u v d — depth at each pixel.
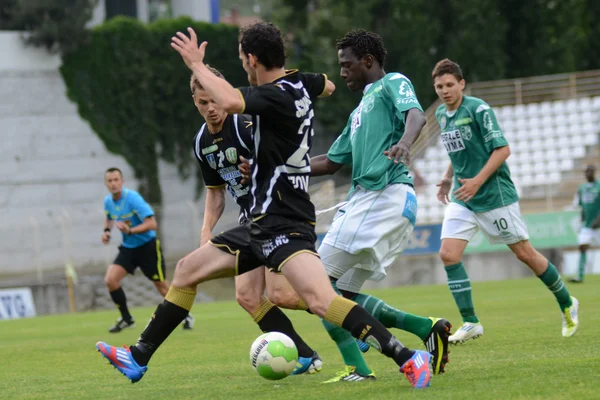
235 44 93.56
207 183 18.91
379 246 17.16
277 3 110.06
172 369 20.66
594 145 84.44
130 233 34.91
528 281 58.44
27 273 76.94
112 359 15.74
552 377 15.01
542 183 82.25
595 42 111.25
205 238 18.55
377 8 103.81
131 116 89.75
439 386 14.55
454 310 36.28
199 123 93.38
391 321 17.06
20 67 85.12
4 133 84.38
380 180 17.19
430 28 100.50
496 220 23.48
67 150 86.88
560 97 94.06
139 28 89.88
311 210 14.70
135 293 69.00
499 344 21.98
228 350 24.94
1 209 83.94
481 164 23.62
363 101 17.86
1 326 45.31
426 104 100.06
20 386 18.98
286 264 14.36
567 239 68.25
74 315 55.25
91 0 87.94
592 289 44.25
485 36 100.81
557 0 106.06
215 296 70.00
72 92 87.06
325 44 100.75
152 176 90.62
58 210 86.06
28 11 85.44
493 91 94.88
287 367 15.99
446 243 23.61
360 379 16.28
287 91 14.16
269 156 14.35
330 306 14.16
